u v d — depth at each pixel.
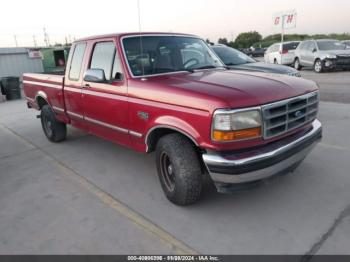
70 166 4.99
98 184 4.27
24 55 17.06
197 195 3.34
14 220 3.48
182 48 4.36
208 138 2.88
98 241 3.01
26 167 5.10
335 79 12.79
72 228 3.25
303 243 2.81
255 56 35.38
